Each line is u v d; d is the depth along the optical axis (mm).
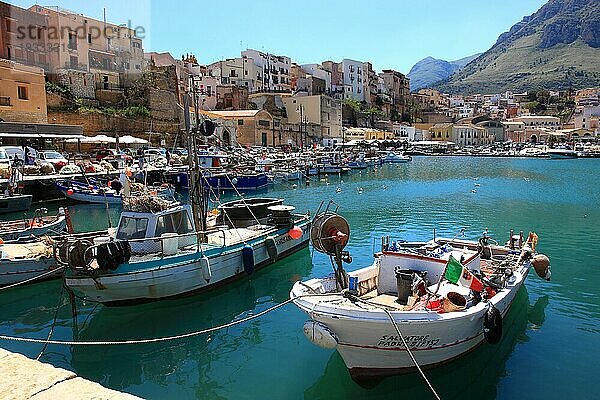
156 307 13578
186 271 13641
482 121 147000
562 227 26281
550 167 74125
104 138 49500
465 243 14891
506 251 14867
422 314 8867
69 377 5734
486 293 10945
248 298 15031
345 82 131125
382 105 138625
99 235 15789
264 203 20703
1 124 39938
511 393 9312
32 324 12891
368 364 9250
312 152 74250
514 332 12125
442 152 115375
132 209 14547
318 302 9297
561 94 199125
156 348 11602
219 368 10617
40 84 44312
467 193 41531
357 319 8656
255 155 60812
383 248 12227
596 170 67500
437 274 10984
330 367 10594
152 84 62969
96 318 13211
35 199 33719
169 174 41844
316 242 11297
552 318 13078
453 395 9297
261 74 108125
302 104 95438
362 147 93625
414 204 35188
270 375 10273
